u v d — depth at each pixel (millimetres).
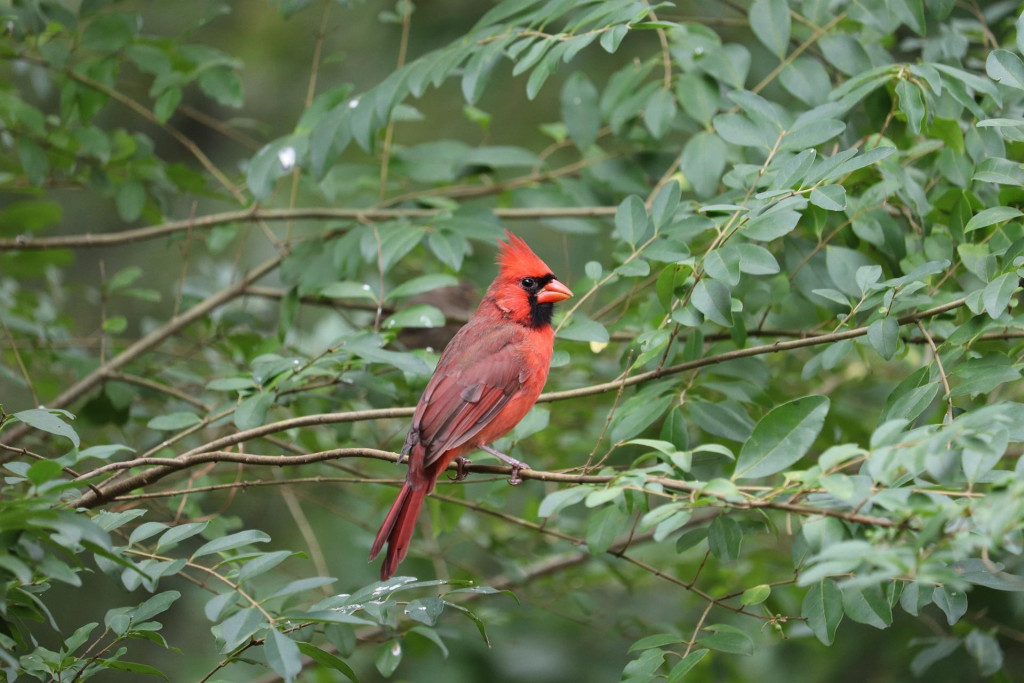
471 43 7547
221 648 5844
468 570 9906
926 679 9359
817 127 6945
